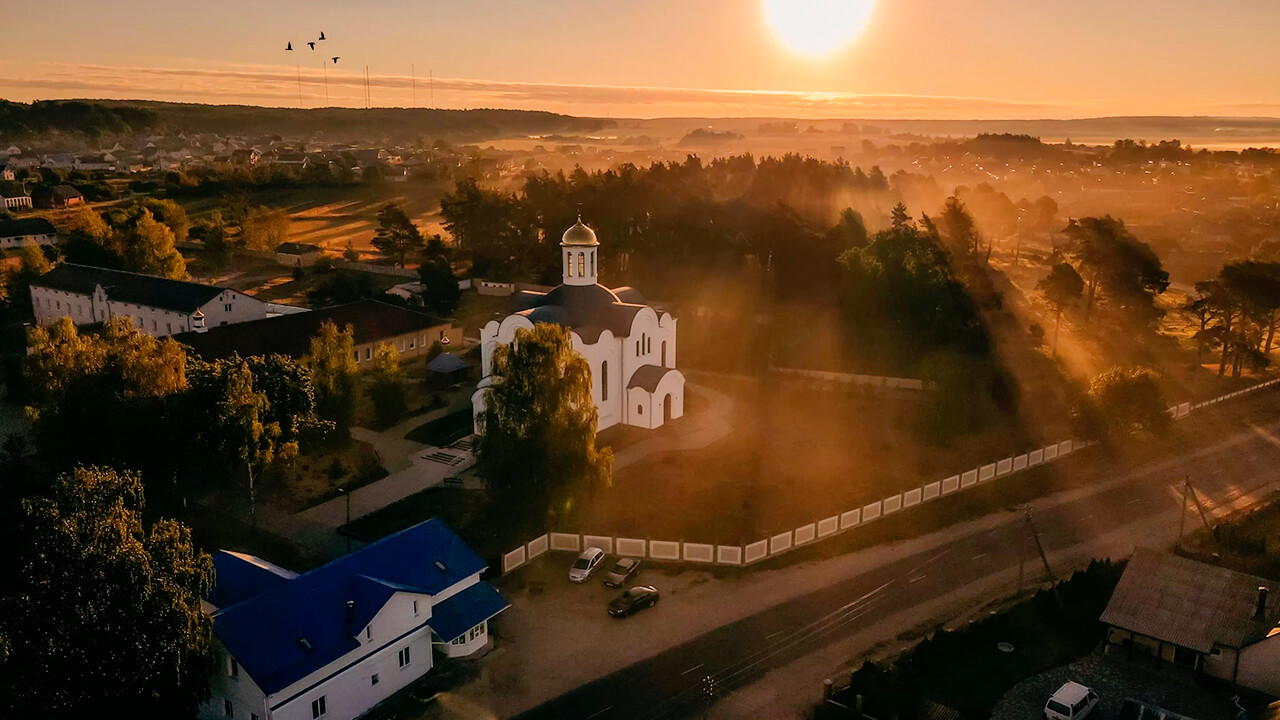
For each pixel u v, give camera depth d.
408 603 46.72
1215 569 50.00
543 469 59.97
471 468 74.25
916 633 51.78
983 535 64.25
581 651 49.84
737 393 94.06
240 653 40.91
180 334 89.31
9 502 64.19
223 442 61.91
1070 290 105.81
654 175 194.38
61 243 155.50
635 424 83.62
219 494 68.81
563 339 61.25
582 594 55.78
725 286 130.38
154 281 111.00
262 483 70.75
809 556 60.81
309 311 100.69
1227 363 104.69
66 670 36.66
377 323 102.94
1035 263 169.88
